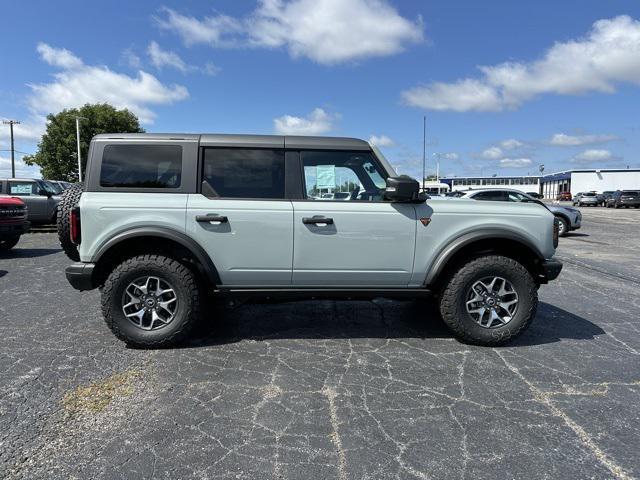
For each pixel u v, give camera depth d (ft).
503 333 13.24
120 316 12.82
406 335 14.55
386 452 8.21
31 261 28.58
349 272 13.25
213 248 12.87
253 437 8.64
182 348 13.21
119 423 9.07
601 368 12.00
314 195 13.38
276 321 15.92
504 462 7.94
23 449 8.17
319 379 11.20
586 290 21.36
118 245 12.92
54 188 50.44
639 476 7.59
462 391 10.61
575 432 8.91
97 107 158.40
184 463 7.82
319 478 7.47
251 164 13.28
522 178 284.61
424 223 13.21
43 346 13.23
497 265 13.08
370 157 13.64
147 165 13.02
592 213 105.19
